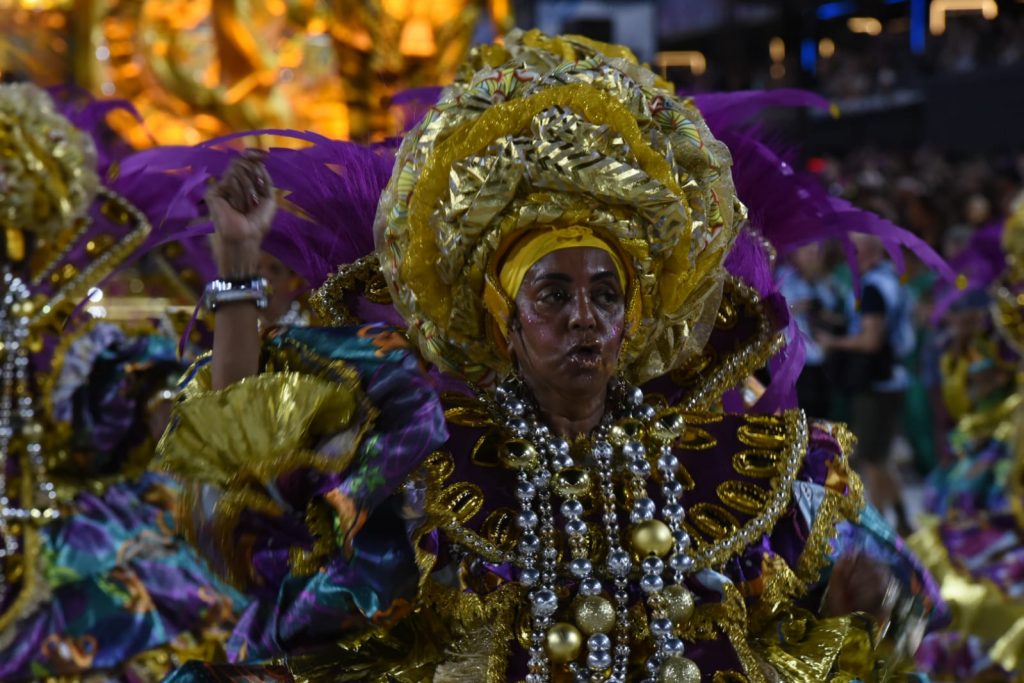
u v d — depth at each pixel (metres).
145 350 8.06
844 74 32.56
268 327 4.44
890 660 4.76
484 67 4.64
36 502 7.85
